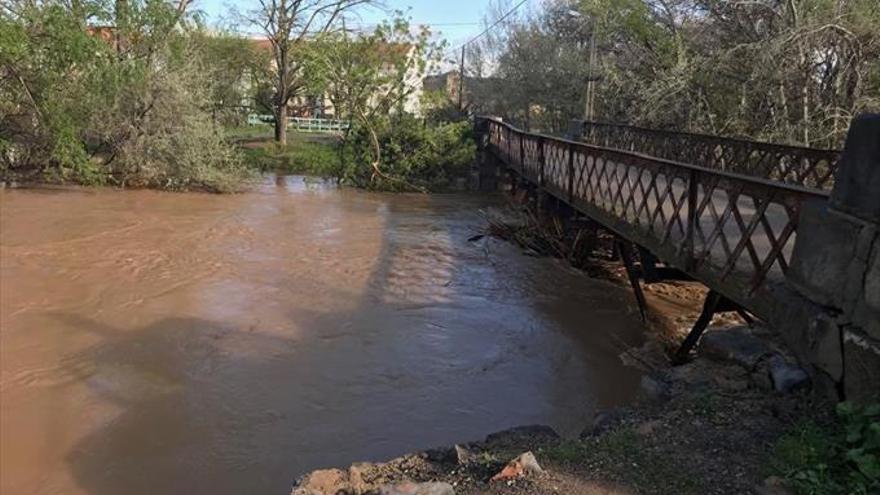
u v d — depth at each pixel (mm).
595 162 9633
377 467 3939
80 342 7770
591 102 23781
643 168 7664
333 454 5586
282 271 11305
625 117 21531
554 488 3479
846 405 3660
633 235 7902
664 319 9305
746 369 5230
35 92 17562
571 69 29656
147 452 5520
